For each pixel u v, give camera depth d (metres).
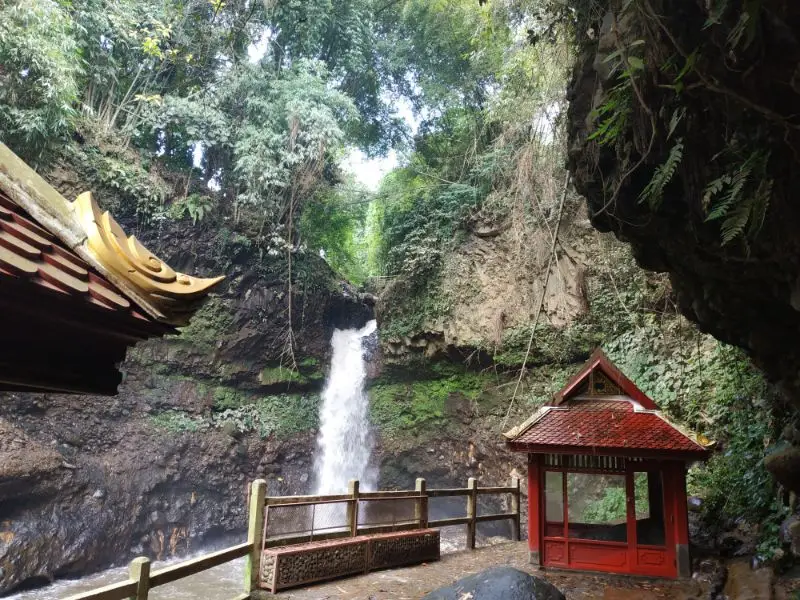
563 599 4.71
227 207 16.12
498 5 8.52
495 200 14.67
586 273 13.12
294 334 17.39
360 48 17.45
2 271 1.58
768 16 2.67
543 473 7.64
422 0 16.31
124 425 14.20
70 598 3.36
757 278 4.49
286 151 15.30
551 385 13.91
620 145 4.57
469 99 15.88
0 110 10.97
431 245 16.22
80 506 12.38
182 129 15.26
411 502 15.36
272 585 6.00
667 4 3.10
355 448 17.59
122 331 2.05
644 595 6.20
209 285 2.28
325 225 18.16
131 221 14.55
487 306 14.94
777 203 3.34
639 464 7.23
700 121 3.68
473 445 15.45
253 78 15.57
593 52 5.03
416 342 16.36
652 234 5.22
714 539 8.06
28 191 1.94
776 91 2.94
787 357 5.03
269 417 16.83
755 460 8.24
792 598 5.12
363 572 7.02
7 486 11.02
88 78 14.17
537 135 9.82
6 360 1.80
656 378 11.38
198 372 15.84
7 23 10.38
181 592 10.42
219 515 15.17
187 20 15.36
